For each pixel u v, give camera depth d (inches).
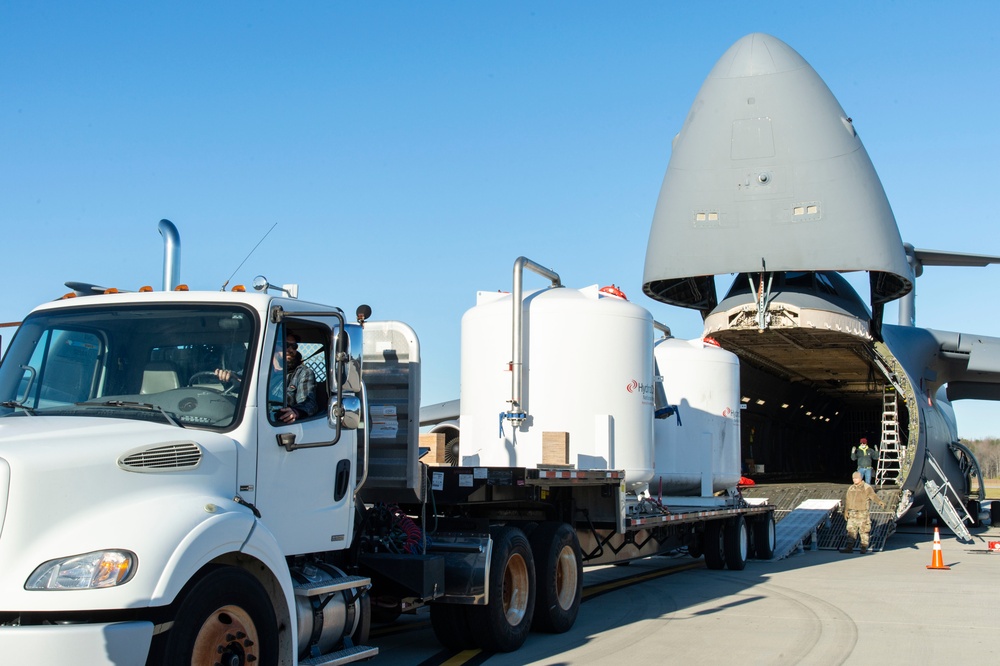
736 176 735.7
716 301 832.9
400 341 304.3
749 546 669.9
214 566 197.3
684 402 630.5
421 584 273.0
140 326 230.1
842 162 722.8
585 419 428.1
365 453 261.9
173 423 214.2
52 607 170.2
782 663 294.8
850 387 1190.3
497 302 449.7
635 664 292.8
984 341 981.8
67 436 192.9
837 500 854.5
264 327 225.9
